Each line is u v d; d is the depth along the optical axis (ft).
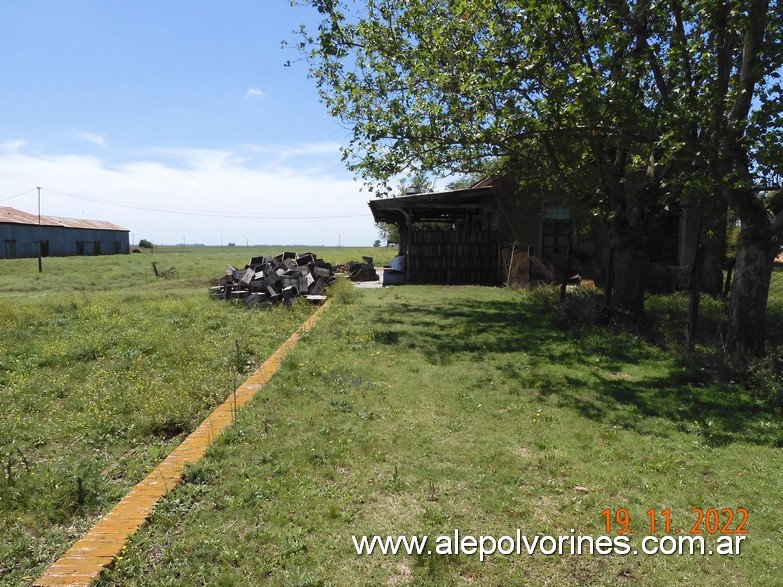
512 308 39.75
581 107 23.63
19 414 16.79
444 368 21.54
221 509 10.37
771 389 17.75
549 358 23.49
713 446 14.01
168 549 8.96
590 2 23.43
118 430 15.72
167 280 73.15
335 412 15.94
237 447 13.24
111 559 8.60
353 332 28.66
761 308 21.88
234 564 8.66
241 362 23.27
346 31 37.55
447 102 30.27
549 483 11.73
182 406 17.13
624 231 31.14
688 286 46.21
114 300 46.44
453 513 10.38
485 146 32.14
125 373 21.58
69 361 24.00
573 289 45.11
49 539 9.98
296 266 48.85
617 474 12.25
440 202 63.21
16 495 11.30
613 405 17.20
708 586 8.44
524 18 27.20
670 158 23.82
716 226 35.65
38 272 88.99
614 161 33.24
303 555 8.92
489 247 63.16
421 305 41.32
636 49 25.49
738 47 24.35
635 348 25.17
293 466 12.25
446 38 31.94
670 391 18.78
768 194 24.99
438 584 8.31
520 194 58.95
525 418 15.87
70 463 13.10
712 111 21.36
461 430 14.82
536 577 8.60
